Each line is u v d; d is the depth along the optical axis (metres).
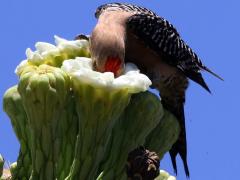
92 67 7.53
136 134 6.88
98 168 6.88
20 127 7.08
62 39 7.56
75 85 6.35
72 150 6.96
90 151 6.50
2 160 6.71
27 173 7.03
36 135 6.35
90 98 6.34
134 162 5.66
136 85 6.34
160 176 7.82
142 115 6.84
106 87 6.27
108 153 6.91
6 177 7.32
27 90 6.11
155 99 6.91
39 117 6.25
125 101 6.43
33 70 6.24
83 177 6.52
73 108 6.99
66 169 6.94
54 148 6.44
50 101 6.16
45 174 6.43
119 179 6.86
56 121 6.36
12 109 7.07
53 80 6.12
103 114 6.39
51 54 7.33
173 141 7.64
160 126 7.46
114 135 6.89
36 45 7.41
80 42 7.61
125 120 6.90
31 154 6.65
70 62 6.40
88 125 6.44
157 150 7.43
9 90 7.15
